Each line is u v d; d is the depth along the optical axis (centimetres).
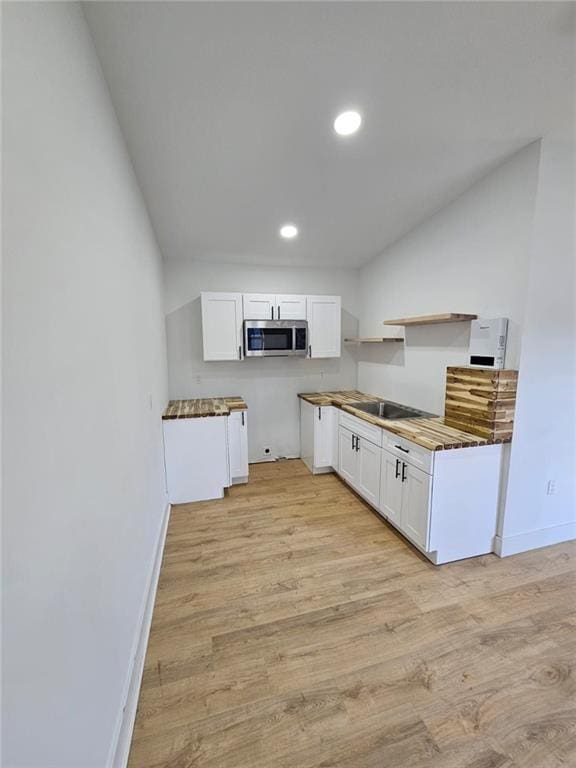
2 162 63
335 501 321
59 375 86
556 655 162
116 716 121
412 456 235
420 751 124
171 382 382
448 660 159
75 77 108
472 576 217
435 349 302
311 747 125
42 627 72
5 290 63
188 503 319
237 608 192
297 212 286
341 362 441
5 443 61
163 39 137
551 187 209
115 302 147
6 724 59
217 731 130
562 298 225
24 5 74
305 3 128
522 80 166
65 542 85
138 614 166
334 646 167
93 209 121
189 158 211
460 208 264
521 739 127
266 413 421
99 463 115
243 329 362
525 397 226
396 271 352
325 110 180
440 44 147
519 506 237
